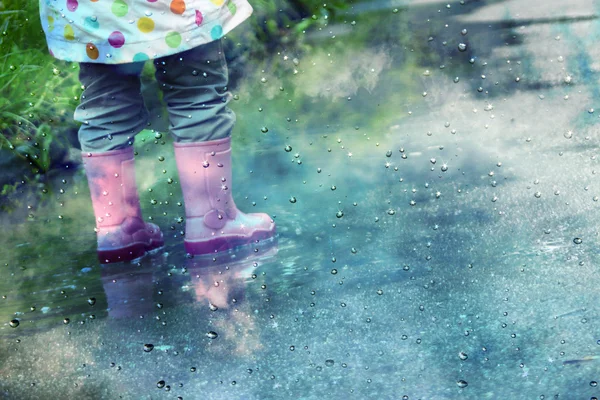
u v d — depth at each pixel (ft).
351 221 10.59
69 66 13.92
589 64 14.33
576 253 9.70
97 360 8.92
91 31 10.12
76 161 12.96
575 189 10.81
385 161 11.92
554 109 12.94
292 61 16.07
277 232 10.52
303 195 11.22
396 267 9.73
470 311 9.09
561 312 8.99
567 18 17.62
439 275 9.57
